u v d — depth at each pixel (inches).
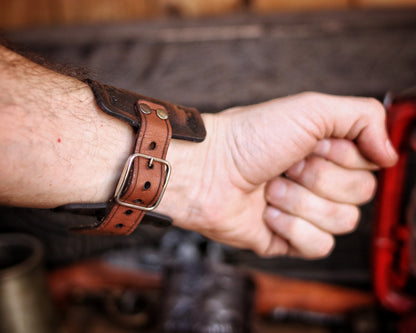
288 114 11.8
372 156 12.1
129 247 24.5
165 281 20.4
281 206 12.9
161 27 24.8
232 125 12.2
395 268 16.2
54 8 25.6
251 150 12.0
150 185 10.5
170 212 12.3
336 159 12.4
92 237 24.5
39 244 20.1
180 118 11.1
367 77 21.5
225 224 12.7
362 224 23.1
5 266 20.6
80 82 10.6
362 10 24.6
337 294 23.2
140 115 10.4
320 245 13.2
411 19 24.3
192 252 22.2
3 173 9.7
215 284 19.6
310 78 21.7
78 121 10.4
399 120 13.1
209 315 18.9
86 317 23.7
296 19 24.7
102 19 26.0
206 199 12.3
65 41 24.4
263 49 23.9
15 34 24.2
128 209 10.6
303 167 12.6
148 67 22.7
